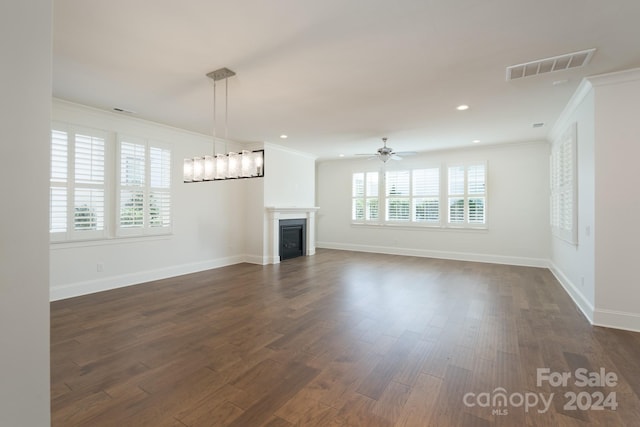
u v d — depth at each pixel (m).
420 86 3.55
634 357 2.66
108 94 3.87
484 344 2.91
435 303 4.13
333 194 9.42
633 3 2.10
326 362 2.57
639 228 3.19
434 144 6.87
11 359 1.12
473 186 7.28
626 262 3.25
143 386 2.22
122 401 2.05
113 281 4.82
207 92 3.77
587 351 2.77
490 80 3.38
